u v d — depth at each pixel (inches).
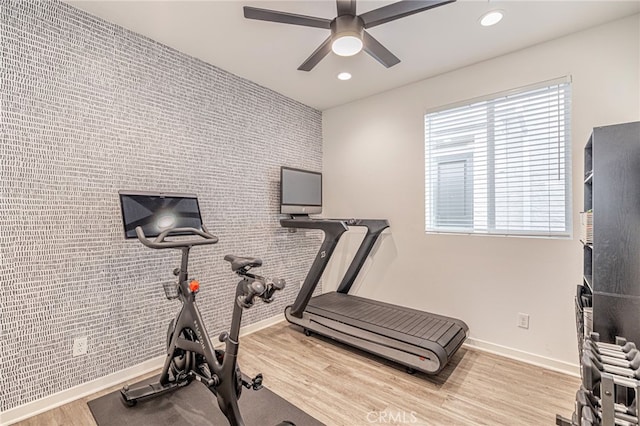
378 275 140.3
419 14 82.7
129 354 89.9
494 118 108.5
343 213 156.3
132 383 87.2
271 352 107.4
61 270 77.7
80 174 81.1
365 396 81.4
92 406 76.5
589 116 89.9
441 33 92.4
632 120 84.0
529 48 100.0
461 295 115.3
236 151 122.3
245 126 125.7
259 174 131.6
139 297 92.4
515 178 104.4
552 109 96.9
